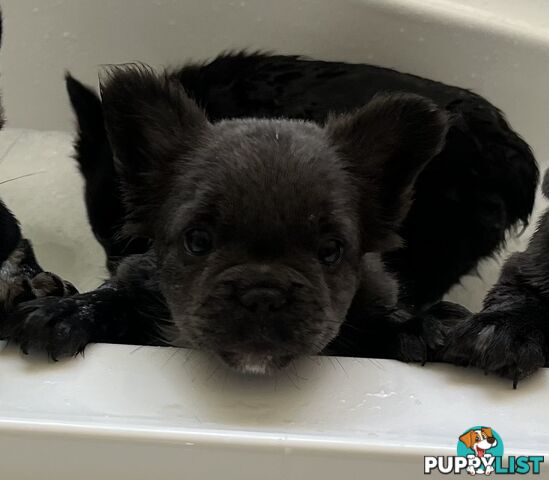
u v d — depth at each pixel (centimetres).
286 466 24
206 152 33
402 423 26
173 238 32
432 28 52
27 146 58
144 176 35
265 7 52
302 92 49
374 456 24
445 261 48
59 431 24
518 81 54
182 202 32
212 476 24
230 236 30
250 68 50
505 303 32
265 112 49
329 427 25
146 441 24
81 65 55
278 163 31
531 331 30
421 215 46
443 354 30
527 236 49
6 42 55
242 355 28
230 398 26
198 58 54
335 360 29
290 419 26
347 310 33
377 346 33
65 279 53
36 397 26
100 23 54
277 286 28
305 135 34
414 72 53
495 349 28
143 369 28
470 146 47
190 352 29
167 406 26
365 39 52
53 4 54
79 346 29
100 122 48
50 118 58
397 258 46
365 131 36
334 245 31
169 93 36
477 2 58
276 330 27
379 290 36
